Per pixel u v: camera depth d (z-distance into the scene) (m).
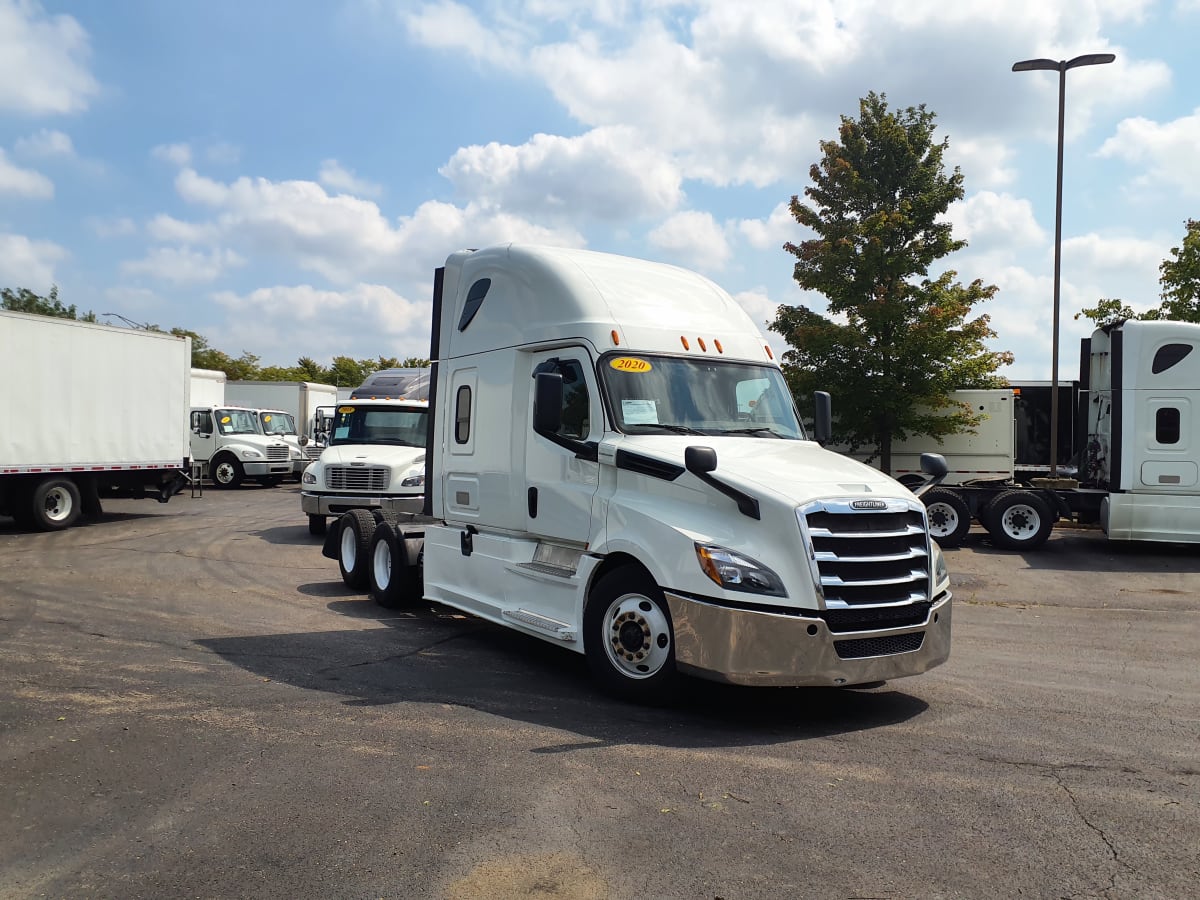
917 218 20.84
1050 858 4.04
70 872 3.84
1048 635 9.65
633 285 7.73
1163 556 16.08
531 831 4.26
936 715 6.40
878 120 21.52
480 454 8.35
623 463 6.71
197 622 9.38
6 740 5.50
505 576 7.93
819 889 3.73
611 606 6.64
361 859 3.96
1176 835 4.30
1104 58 20.00
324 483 16.38
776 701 6.70
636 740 5.69
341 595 11.27
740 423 7.42
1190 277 21.12
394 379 18.59
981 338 20.14
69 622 9.21
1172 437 15.45
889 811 4.57
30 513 17.59
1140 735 5.95
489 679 7.20
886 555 6.13
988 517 16.84
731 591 5.86
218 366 73.19
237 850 4.04
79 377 18.28
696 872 3.87
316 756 5.28
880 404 19.92
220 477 30.11
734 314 8.20
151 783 4.84
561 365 7.46
